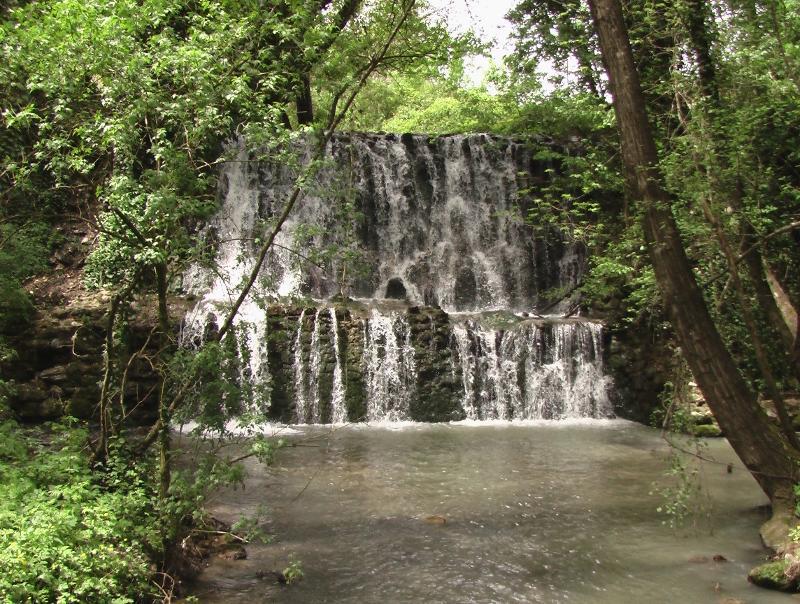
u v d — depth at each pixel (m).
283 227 19.73
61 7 5.78
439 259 22.14
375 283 21.33
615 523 9.15
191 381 6.59
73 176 7.76
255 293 7.18
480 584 7.20
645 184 8.19
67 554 5.49
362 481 11.05
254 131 6.64
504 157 22.72
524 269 22.47
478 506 9.82
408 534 8.66
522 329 17.64
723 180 8.59
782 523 8.12
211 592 6.86
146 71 6.16
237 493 10.26
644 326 17.41
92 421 14.18
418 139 22.55
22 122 6.25
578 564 7.78
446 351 17.11
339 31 7.55
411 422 16.52
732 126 8.79
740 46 9.42
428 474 11.55
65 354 14.70
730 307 10.77
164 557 6.53
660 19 9.98
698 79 9.41
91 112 6.36
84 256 16.97
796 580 7.07
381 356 16.69
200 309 15.63
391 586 7.12
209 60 6.41
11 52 6.05
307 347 16.17
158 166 6.37
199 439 6.86
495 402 17.19
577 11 12.20
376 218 21.64
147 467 7.30
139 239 6.29
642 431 15.79
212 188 7.27
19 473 6.96
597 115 12.98
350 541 8.39
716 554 8.07
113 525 6.23
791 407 13.48
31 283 16.34
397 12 7.90
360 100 32.53
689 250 9.37
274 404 15.82
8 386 12.41
